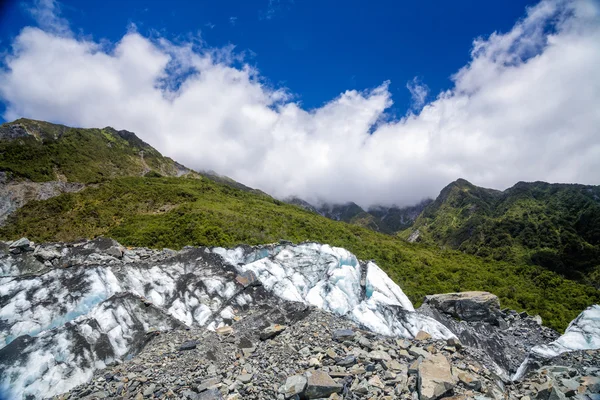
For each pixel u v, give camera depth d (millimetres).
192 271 19734
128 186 81000
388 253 52969
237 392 9578
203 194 80188
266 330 13992
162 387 10102
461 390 9016
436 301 28641
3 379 10312
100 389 10211
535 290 44781
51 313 13789
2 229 58406
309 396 9000
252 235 48406
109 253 19922
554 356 15742
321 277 22641
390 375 9789
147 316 14727
